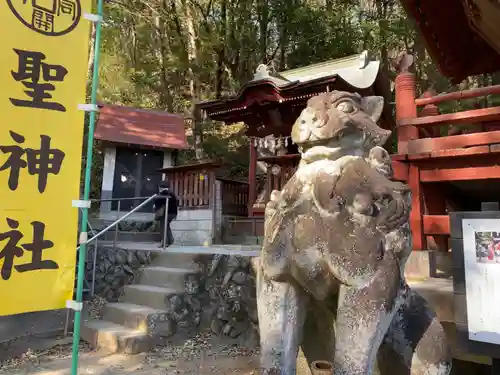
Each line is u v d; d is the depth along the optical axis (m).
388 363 2.40
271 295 2.37
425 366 2.24
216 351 5.34
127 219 12.89
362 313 2.09
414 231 4.95
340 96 2.54
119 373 4.66
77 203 3.37
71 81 3.44
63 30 3.45
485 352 2.81
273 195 2.60
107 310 6.39
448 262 5.84
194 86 16.69
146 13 15.91
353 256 2.14
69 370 4.82
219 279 6.12
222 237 10.56
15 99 3.22
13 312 3.09
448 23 6.25
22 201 3.19
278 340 2.25
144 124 14.02
